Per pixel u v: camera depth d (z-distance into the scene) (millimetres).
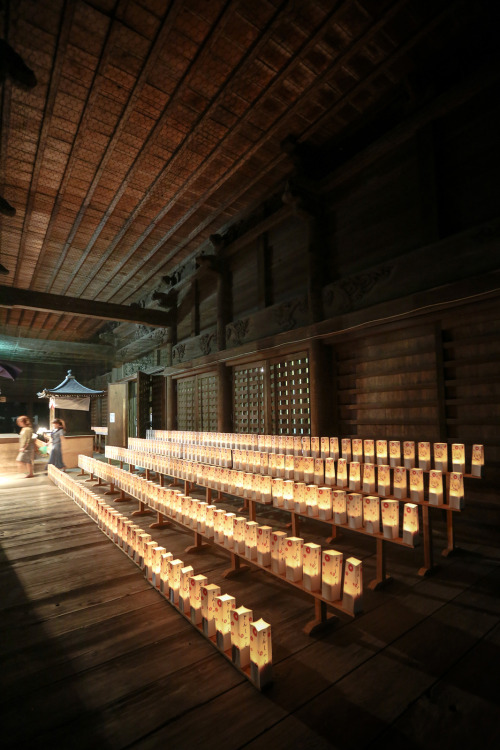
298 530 3553
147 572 3094
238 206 7590
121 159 6008
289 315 6527
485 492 4098
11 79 3756
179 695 1838
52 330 16344
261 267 7270
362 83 4852
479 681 1878
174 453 6516
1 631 2438
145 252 9406
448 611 2527
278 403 6828
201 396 9250
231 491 3971
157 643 2283
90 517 5105
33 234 8250
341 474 3553
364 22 4031
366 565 3328
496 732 1575
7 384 19922
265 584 3049
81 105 4949
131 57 4305
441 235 4488
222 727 1635
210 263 8219
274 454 4125
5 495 6750
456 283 4121
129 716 1711
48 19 3820
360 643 2215
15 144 5598
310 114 5344
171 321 10492
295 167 6043
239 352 7508
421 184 4703
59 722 1680
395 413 5055
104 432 15109
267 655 1866
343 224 5828
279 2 3791
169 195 7062
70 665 2082
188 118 5254
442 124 4613
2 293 8203
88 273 10500
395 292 4859
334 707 1733
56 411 21688
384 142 5062
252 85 4773
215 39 4117
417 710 1704
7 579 3217
